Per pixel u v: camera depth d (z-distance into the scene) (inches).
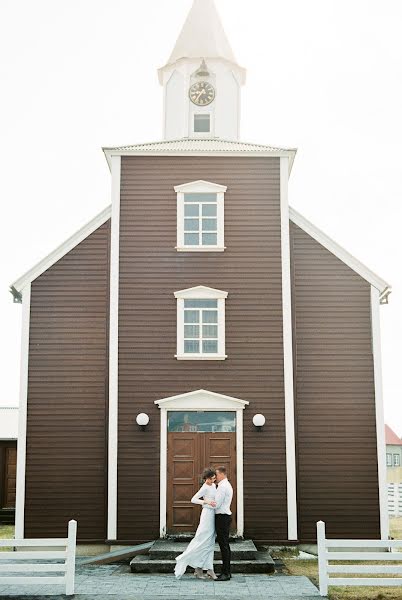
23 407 780.0
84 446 773.3
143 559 660.1
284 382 773.9
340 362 789.9
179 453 763.4
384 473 768.3
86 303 801.6
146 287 794.8
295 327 791.1
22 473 768.9
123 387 774.5
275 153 818.8
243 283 795.4
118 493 754.8
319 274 807.7
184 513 751.1
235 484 755.4
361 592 557.6
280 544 742.5
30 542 541.3
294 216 820.6
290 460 759.1
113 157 821.9
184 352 784.3
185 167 821.9
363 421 778.2
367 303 802.2
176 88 984.9
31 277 806.5
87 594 536.4
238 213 811.4
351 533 757.9
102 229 818.2
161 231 807.1
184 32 995.9
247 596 529.0
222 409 765.9
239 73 999.6
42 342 793.6
